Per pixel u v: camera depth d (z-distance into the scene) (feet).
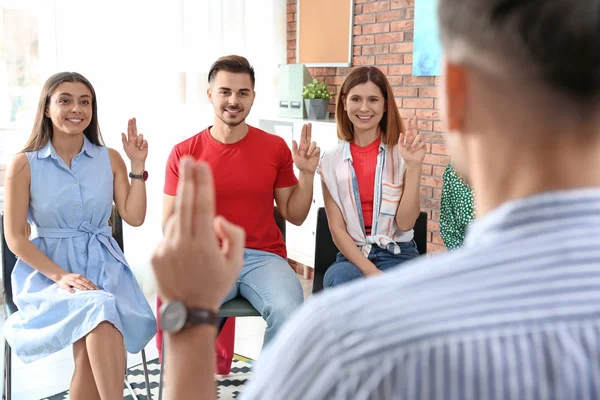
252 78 9.10
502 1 1.32
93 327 7.52
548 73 1.30
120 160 9.18
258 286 8.43
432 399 1.26
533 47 1.29
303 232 14.80
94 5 13.47
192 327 1.95
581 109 1.31
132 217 9.00
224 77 8.87
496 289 1.31
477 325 1.28
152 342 11.69
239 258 1.99
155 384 10.04
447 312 1.31
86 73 13.58
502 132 1.39
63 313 7.79
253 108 16.35
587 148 1.34
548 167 1.35
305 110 15.34
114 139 14.03
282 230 9.55
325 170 9.20
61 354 11.32
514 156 1.38
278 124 15.72
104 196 8.74
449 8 1.42
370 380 1.28
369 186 9.11
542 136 1.35
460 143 1.54
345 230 9.15
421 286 1.37
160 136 14.52
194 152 9.09
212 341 1.98
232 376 10.32
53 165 8.46
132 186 9.01
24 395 9.71
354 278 8.58
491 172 1.43
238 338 12.05
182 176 1.88
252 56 16.16
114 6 13.66
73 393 7.79
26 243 8.21
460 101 1.48
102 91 13.75
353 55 14.97
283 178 9.32
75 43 13.42
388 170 9.08
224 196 8.93
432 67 12.75
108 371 7.46
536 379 1.24
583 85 1.28
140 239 14.53
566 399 1.23
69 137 8.59
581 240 1.31
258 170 8.99
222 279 1.94
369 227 9.14
